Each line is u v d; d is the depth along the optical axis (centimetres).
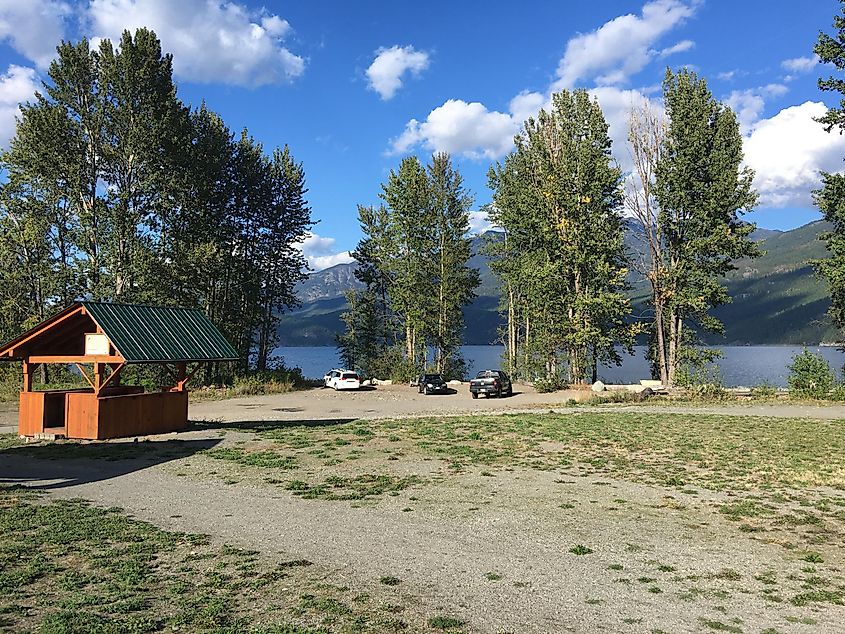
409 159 5291
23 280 4106
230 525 921
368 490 1157
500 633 538
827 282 3347
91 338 1833
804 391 3070
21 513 986
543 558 760
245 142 5116
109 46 3556
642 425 2086
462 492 1134
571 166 4078
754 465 1358
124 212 3666
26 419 1856
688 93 3772
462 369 5741
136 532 877
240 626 550
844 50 2977
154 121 3597
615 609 596
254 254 5384
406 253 5400
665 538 842
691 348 3838
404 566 730
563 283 4153
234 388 4075
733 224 3772
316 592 642
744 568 720
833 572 705
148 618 567
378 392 4359
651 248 3916
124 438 1850
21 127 3575
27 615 575
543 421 2230
